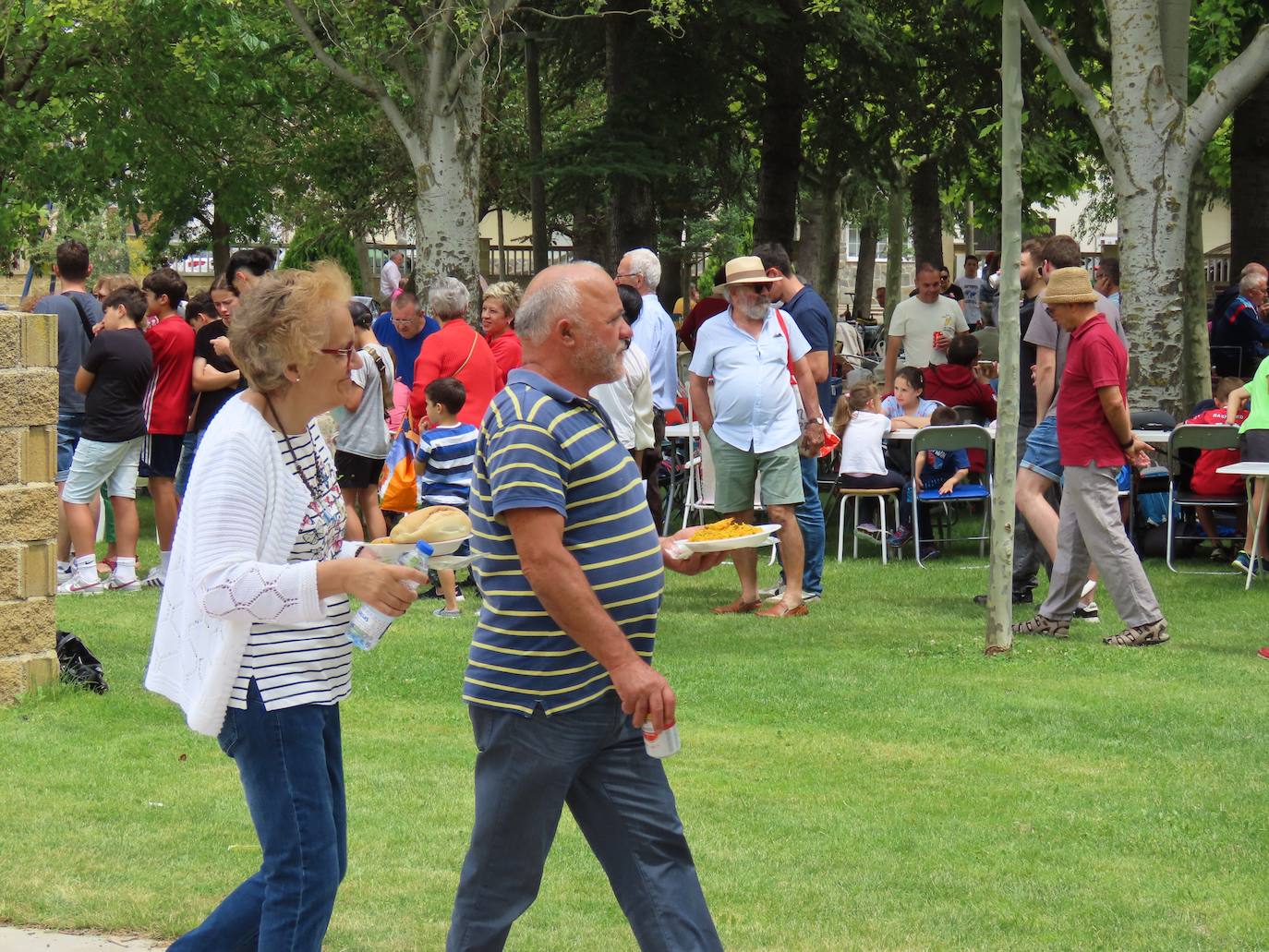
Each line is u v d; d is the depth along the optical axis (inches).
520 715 182.1
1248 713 375.2
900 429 674.8
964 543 716.7
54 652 397.1
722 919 240.7
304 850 173.8
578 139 1146.7
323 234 2005.4
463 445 531.5
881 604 548.7
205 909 246.7
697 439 705.0
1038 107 1231.5
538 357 184.7
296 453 178.4
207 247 2197.3
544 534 176.2
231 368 570.6
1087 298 453.4
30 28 1208.2
